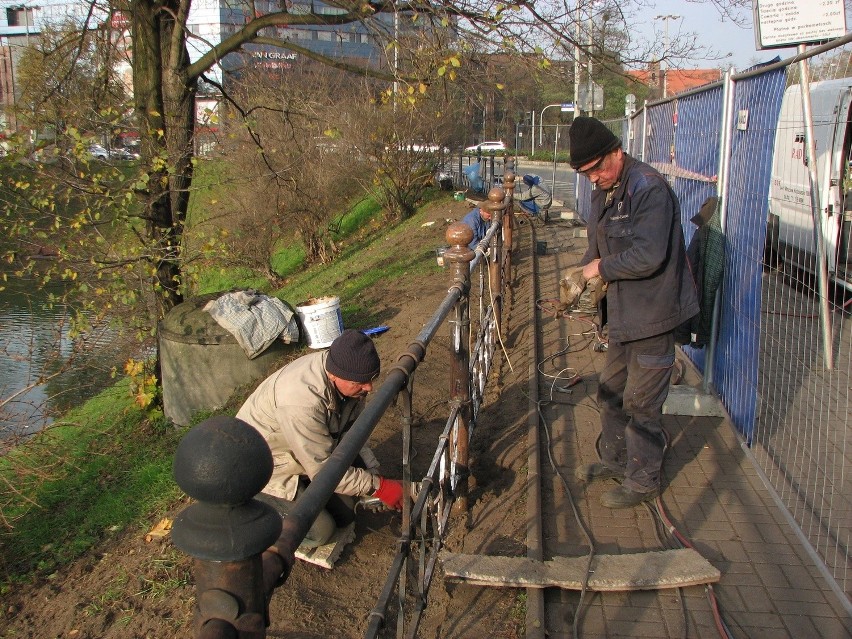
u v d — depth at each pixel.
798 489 4.00
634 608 3.07
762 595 3.14
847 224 8.20
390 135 15.86
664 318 3.53
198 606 1.21
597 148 3.44
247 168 12.12
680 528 3.67
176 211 8.07
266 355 7.80
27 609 4.15
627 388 3.74
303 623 3.13
